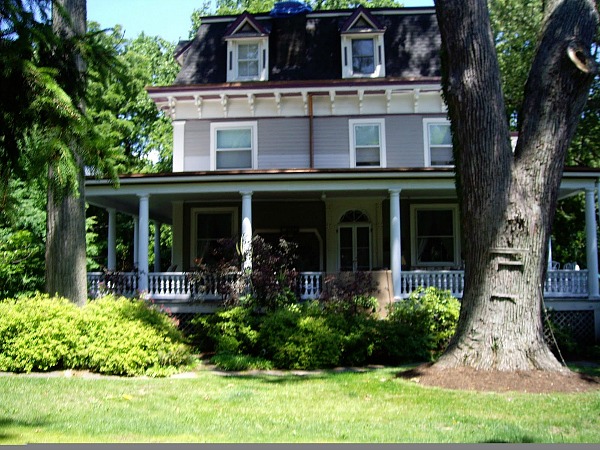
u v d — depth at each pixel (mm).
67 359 10016
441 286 14414
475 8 8992
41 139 5418
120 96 27125
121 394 8008
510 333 8695
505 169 8875
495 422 6316
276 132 17625
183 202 17719
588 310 13812
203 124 17766
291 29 19047
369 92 17281
